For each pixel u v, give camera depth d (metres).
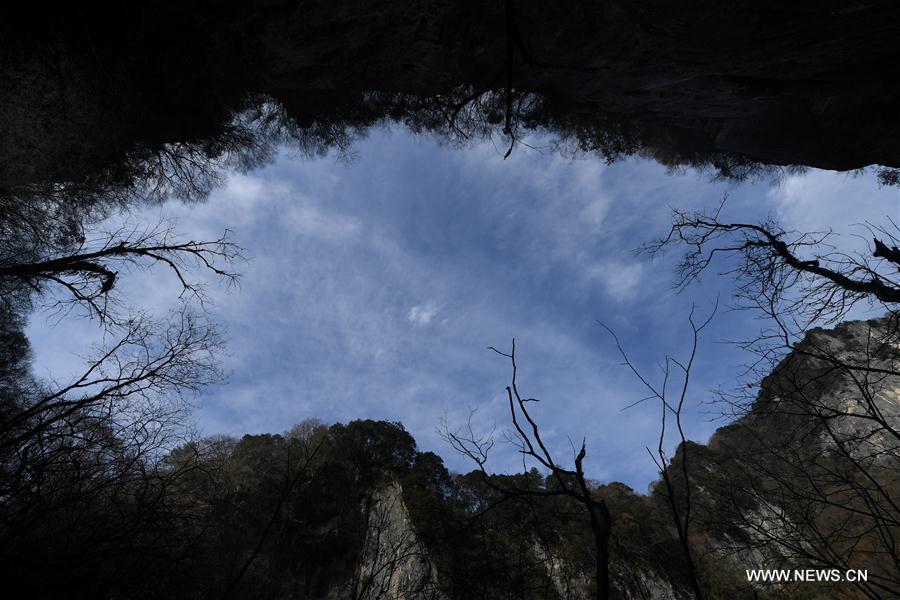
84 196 11.55
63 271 8.80
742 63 12.12
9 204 10.33
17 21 8.43
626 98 14.51
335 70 12.59
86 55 9.38
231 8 10.21
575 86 13.86
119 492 5.09
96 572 4.13
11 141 9.28
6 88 8.77
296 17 10.66
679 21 10.76
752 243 6.68
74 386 5.88
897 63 11.35
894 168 14.44
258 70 11.97
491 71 12.87
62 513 4.70
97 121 10.18
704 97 14.39
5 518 4.28
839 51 11.27
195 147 12.80
